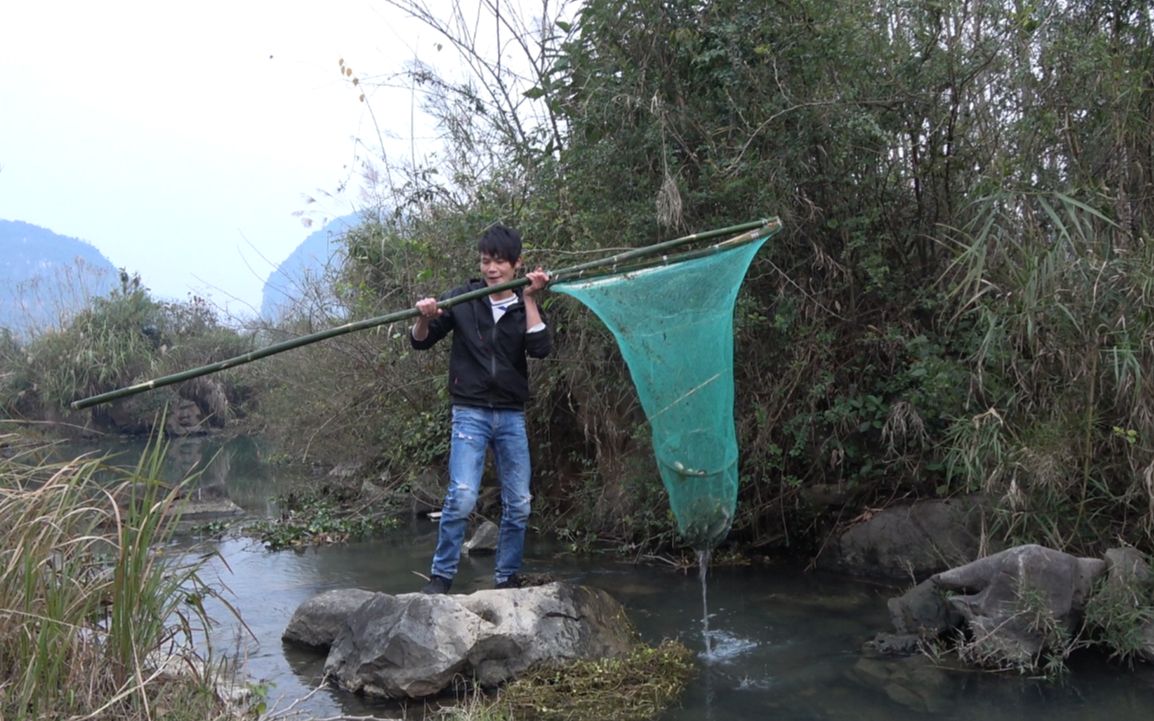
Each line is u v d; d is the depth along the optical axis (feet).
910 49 18.34
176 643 11.89
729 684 13.09
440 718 11.97
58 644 10.07
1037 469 15.31
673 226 18.69
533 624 13.92
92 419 50.57
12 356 50.88
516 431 15.64
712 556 20.21
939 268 19.15
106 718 10.02
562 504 24.48
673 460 15.02
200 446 45.88
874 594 17.31
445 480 27.20
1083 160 18.69
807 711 12.08
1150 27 18.72
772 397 19.40
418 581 19.15
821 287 19.51
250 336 45.83
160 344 53.01
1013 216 17.89
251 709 11.15
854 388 19.12
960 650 13.76
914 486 19.21
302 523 25.13
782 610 16.51
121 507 12.69
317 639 15.05
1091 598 13.97
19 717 9.29
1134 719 11.58
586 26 20.17
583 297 15.19
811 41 17.76
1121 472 15.60
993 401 16.71
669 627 15.67
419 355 26.89
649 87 19.22
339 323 30.37
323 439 31.01
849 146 18.24
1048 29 18.54
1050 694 12.47
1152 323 15.43
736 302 18.62
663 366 14.90
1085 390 15.87
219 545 23.29
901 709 12.07
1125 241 17.20
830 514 20.20
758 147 18.69
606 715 12.09
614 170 19.48
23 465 12.52
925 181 19.33
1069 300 16.22
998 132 18.97
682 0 18.63
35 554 10.39
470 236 23.65
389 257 27.91
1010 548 14.65
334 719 11.32
